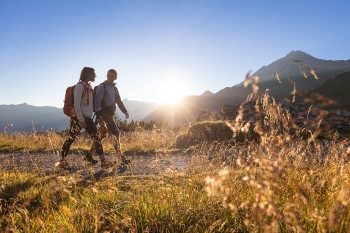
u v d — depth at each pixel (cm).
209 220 329
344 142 319
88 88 734
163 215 355
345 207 202
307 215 257
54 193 443
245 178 195
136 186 469
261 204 178
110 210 370
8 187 498
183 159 779
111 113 775
